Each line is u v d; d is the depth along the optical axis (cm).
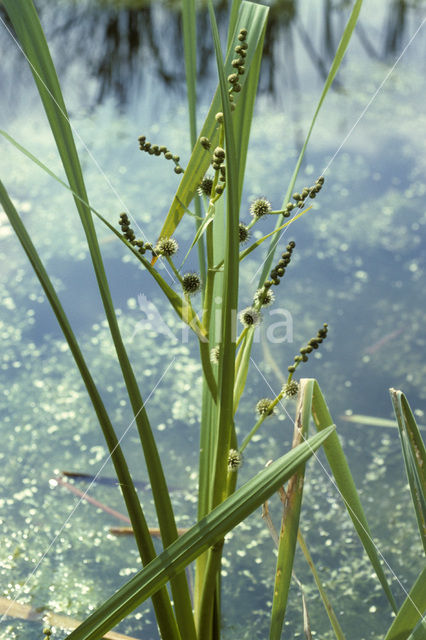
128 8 751
